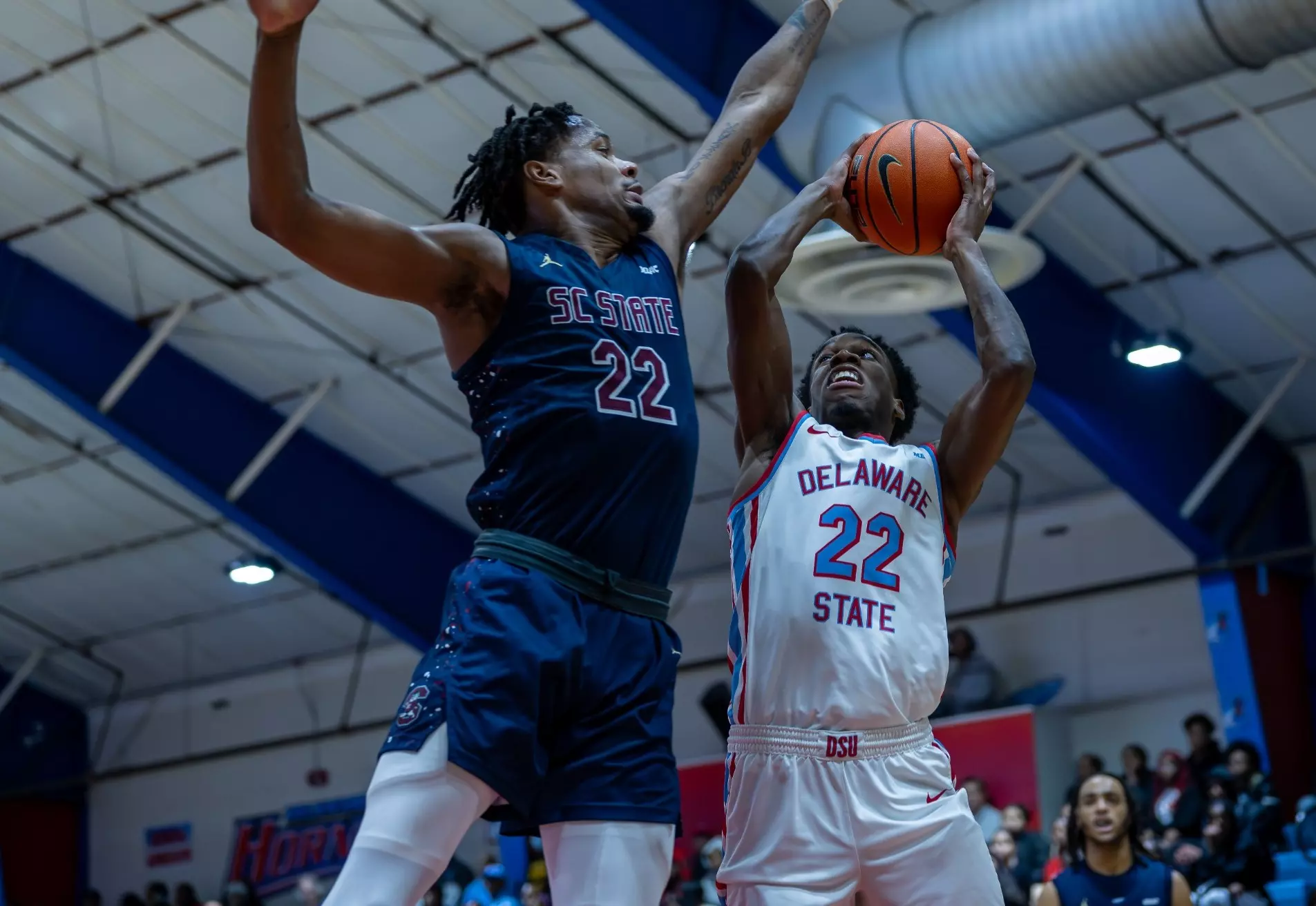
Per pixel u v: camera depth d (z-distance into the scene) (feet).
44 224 48.06
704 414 50.06
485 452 9.75
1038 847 41.29
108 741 79.15
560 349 9.57
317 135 42.37
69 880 77.66
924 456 11.40
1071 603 53.52
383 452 55.77
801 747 10.66
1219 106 37.40
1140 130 38.47
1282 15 28.55
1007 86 31.40
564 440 9.42
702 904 46.68
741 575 11.43
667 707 9.56
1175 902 17.57
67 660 75.46
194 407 52.75
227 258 47.42
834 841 10.49
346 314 48.67
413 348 49.78
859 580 10.87
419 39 38.81
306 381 52.65
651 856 9.21
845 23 36.27
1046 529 54.54
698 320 46.55
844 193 12.26
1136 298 44.83
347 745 71.00
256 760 73.72
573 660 9.11
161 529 62.18
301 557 54.29
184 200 45.55
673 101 39.37
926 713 10.95
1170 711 50.83
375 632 69.46
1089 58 30.35
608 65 38.70
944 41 32.07
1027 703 53.11
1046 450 51.80
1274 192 39.81
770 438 11.83
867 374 12.11
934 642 10.92
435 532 58.18
